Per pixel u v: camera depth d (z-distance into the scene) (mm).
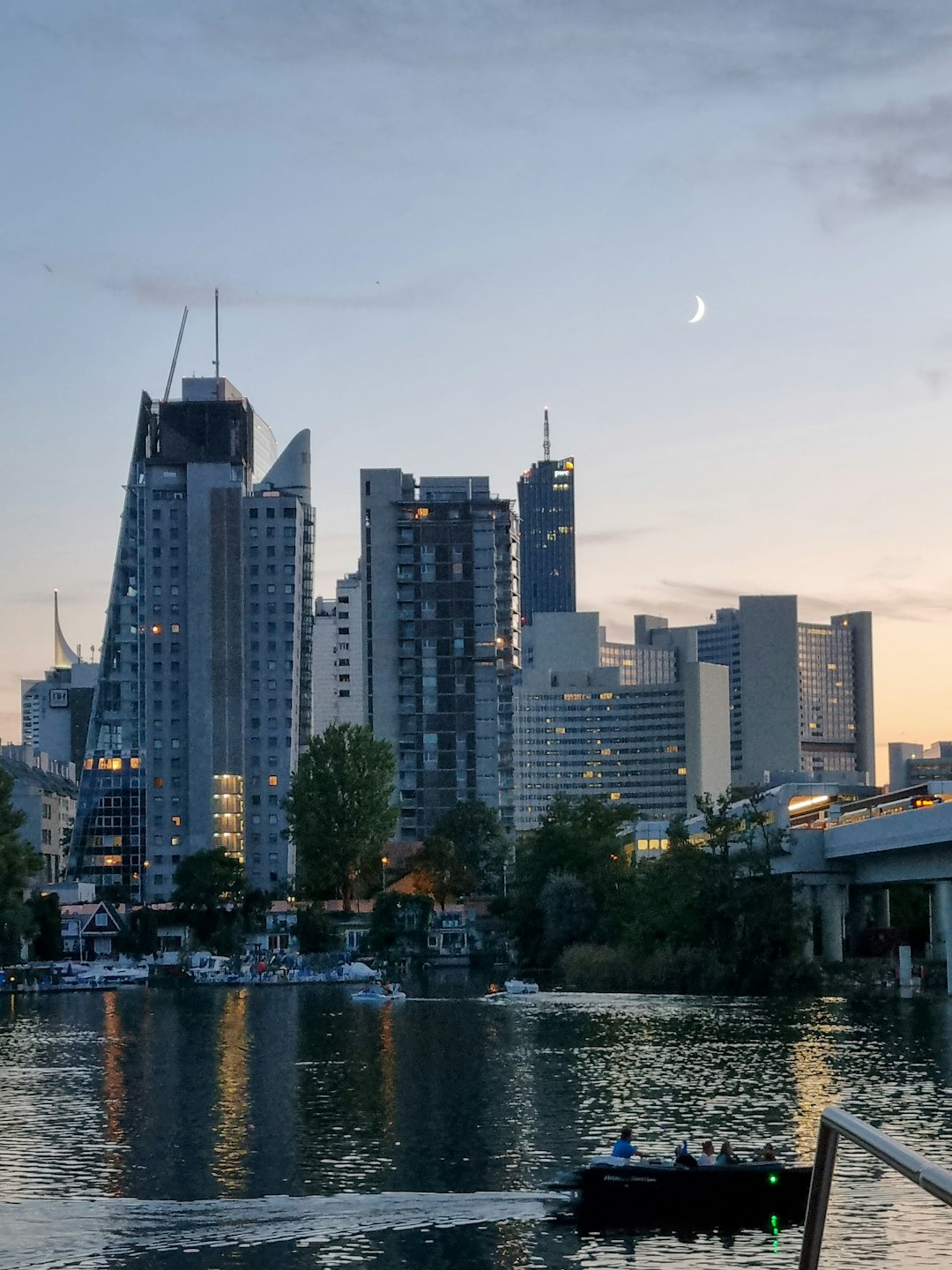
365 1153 77312
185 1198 66750
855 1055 114750
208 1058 122688
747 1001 169875
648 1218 62469
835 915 196750
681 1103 92062
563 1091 98438
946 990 173750
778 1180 63438
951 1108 88750
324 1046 131500
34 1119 89500
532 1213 63344
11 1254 57344
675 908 189750
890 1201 62750
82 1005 191500
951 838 155625
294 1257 56969
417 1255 57062
